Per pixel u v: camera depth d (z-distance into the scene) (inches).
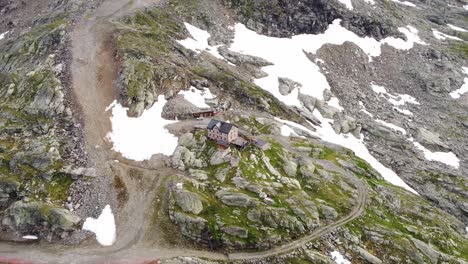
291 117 3710.6
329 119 3887.8
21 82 3324.3
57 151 2778.1
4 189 2576.3
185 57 3885.3
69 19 3988.7
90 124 3021.7
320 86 4234.7
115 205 2576.3
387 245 2711.6
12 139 2888.8
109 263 2269.9
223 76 3757.4
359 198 3011.8
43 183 2615.7
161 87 3405.5
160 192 2652.6
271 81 4062.5
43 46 3683.6
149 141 2977.4
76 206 2556.6
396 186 3378.4
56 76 3307.1
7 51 3905.0
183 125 3132.4
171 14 4392.2
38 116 3046.3
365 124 3988.7
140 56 3575.3
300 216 2667.3
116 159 2832.2
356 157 3496.6
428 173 3622.0
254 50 4404.5
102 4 4288.9
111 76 3395.7
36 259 2292.1
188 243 2442.2
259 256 2434.8
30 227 2450.8
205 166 2864.2
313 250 2529.5
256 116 3496.6
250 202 2613.2
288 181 2891.2
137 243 2400.3
